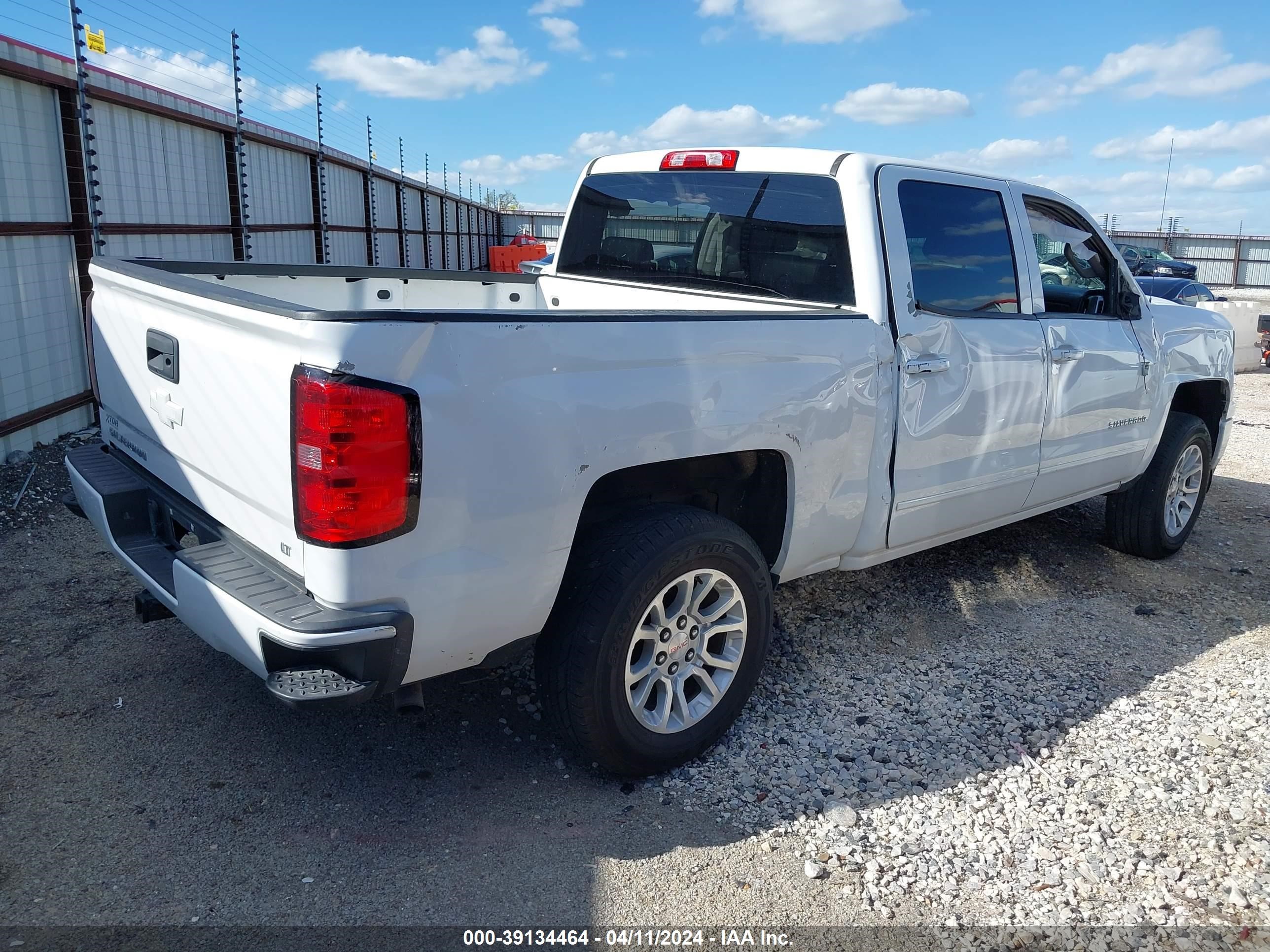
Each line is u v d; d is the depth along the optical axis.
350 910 2.33
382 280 4.23
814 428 3.11
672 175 4.10
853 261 3.36
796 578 3.42
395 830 2.65
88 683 3.36
